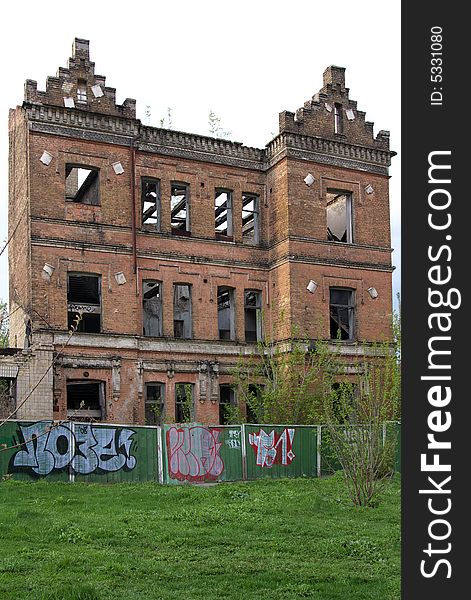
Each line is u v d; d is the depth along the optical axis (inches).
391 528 603.2
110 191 1220.5
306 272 1309.1
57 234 1170.0
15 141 1288.1
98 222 1203.9
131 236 1228.5
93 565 464.8
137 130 1253.1
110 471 940.0
